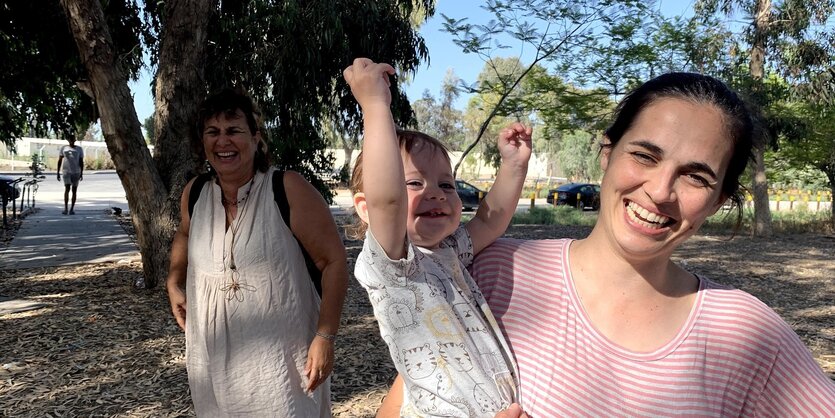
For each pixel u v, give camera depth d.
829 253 12.60
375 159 1.28
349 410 4.09
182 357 5.05
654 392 1.22
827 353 5.71
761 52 15.09
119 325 5.89
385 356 5.12
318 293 2.51
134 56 10.48
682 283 1.33
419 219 1.44
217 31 8.89
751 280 9.64
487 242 1.54
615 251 1.28
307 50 8.84
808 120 15.15
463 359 1.30
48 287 7.52
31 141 53.47
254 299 2.32
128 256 9.80
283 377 2.34
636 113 1.25
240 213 2.37
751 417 1.25
